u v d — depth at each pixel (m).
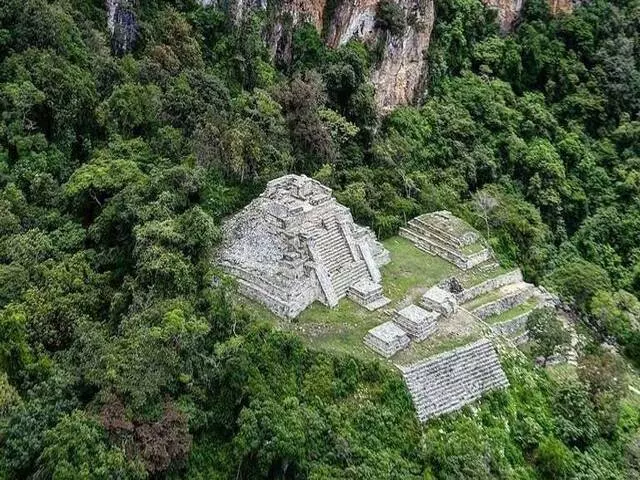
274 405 32.97
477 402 37.94
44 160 47.06
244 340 35.66
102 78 53.88
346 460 32.53
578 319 54.66
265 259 41.09
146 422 30.89
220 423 33.78
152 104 51.81
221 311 36.56
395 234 53.72
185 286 37.59
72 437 28.72
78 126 50.84
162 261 37.56
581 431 39.44
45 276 39.22
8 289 38.06
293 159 53.94
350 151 60.75
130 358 32.72
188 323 34.41
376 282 44.31
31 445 29.25
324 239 42.84
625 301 56.25
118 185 44.72
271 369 35.06
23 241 41.03
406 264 48.59
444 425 36.06
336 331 38.75
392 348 37.53
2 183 45.22
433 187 62.72
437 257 50.53
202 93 54.06
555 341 44.56
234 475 32.09
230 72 61.81
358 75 65.50
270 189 44.91
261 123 53.28
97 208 45.81
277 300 39.12
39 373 33.97
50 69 49.50
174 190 44.25
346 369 36.06
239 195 48.69
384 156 62.03
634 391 48.09
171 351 33.25
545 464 36.78
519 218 62.03
